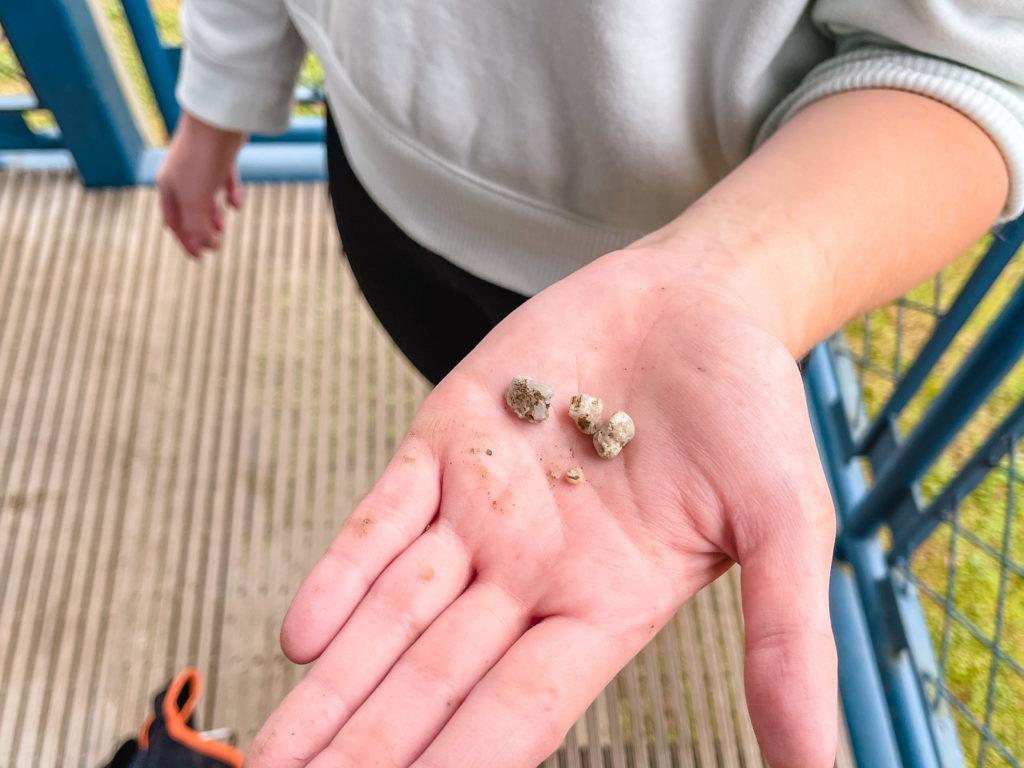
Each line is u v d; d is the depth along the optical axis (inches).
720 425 7.0
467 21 8.9
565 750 14.6
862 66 7.8
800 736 5.9
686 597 7.3
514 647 6.8
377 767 6.5
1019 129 7.5
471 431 7.9
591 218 10.3
